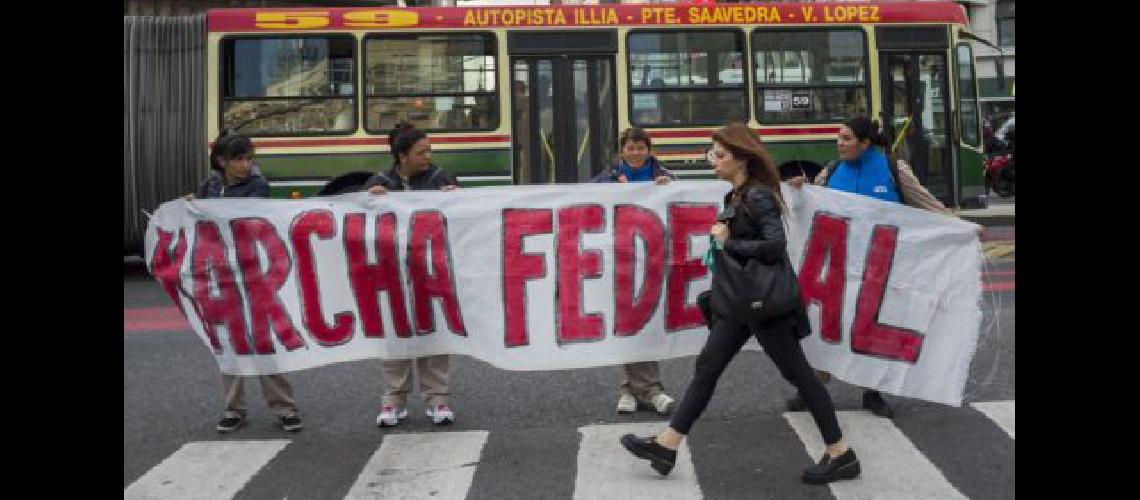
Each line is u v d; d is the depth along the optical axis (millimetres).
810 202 6227
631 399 6391
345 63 12555
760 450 5484
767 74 12844
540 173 12586
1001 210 19359
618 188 6395
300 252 6320
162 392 7184
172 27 12711
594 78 12703
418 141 6430
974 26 32562
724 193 6438
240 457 5594
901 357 6109
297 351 6234
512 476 5152
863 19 13031
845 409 6289
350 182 12523
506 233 6352
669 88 12719
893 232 6160
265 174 12492
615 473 5125
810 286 6215
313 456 5617
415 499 4844
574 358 6328
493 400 6770
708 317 5164
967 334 6051
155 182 12641
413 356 6250
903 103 13133
